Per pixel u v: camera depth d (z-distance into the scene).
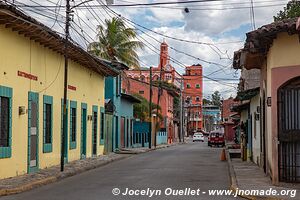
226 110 91.44
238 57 21.38
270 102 16.16
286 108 15.49
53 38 20.30
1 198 13.84
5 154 17.39
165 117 69.56
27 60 19.56
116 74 33.97
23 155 19.16
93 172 21.83
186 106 95.38
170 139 71.94
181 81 78.62
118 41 43.41
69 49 22.72
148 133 51.25
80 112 27.94
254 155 25.56
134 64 44.62
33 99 20.25
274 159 15.67
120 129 42.00
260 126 22.09
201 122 110.25
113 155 32.97
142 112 57.03
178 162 27.41
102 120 34.00
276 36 15.44
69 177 19.67
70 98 25.84
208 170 22.34
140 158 31.58
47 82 22.09
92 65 28.23
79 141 27.78
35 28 18.06
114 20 43.41
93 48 43.12
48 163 22.33
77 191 14.96
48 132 22.59
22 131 19.02
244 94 24.52
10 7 15.68
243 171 20.75
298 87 15.38
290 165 15.54
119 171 21.94
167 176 19.36
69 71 25.64
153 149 45.69
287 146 15.58
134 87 70.62
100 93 33.38
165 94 70.12
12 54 18.02
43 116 21.53
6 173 17.53
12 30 17.92
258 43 16.08
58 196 13.93
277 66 15.55
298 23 13.68
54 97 23.16
